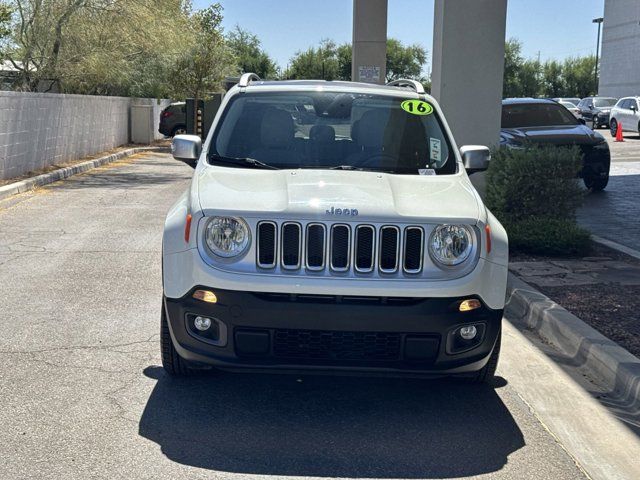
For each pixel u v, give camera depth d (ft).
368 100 19.72
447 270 14.87
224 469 13.20
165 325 16.28
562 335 20.31
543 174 30.99
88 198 46.60
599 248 31.45
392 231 14.71
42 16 68.39
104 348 19.16
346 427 15.11
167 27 77.15
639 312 22.00
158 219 38.86
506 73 273.54
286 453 13.88
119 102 87.20
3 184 48.21
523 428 15.30
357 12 74.59
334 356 14.73
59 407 15.57
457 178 17.83
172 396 16.34
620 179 57.26
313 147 18.49
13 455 13.47
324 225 14.58
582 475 13.42
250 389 16.92
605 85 197.06
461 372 15.23
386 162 18.28
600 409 16.35
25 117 54.19
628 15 184.85
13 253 30.17
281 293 14.49
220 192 15.61
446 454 14.06
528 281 25.67
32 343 19.40
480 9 35.42
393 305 14.56
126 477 12.81
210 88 104.42
